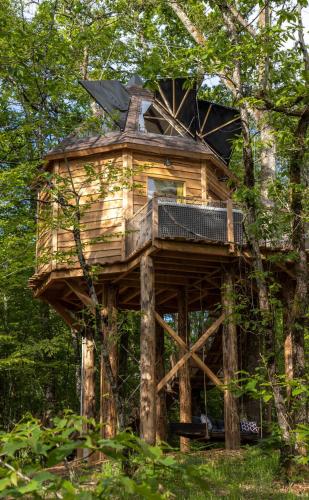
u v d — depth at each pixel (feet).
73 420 8.39
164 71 38.58
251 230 35.96
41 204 59.82
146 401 43.65
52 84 44.96
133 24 61.41
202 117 60.49
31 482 7.14
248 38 37.70
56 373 80.59
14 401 80.48
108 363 41.52
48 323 80.38
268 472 36.19
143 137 55.21
